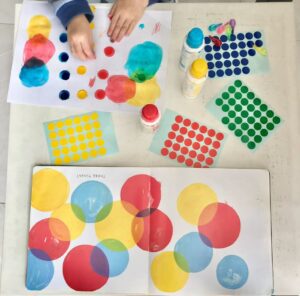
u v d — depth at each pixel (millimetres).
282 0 894
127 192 736
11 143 766
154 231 721
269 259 707
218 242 714
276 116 768
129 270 708
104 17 829
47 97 781
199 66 671
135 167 748
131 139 766
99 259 713
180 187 736
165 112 774
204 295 698
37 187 740
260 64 790
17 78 792
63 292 707
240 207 726
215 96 778
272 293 699
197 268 706
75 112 777
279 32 803
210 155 755
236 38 801
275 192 738
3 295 714
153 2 853
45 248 719
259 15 811
